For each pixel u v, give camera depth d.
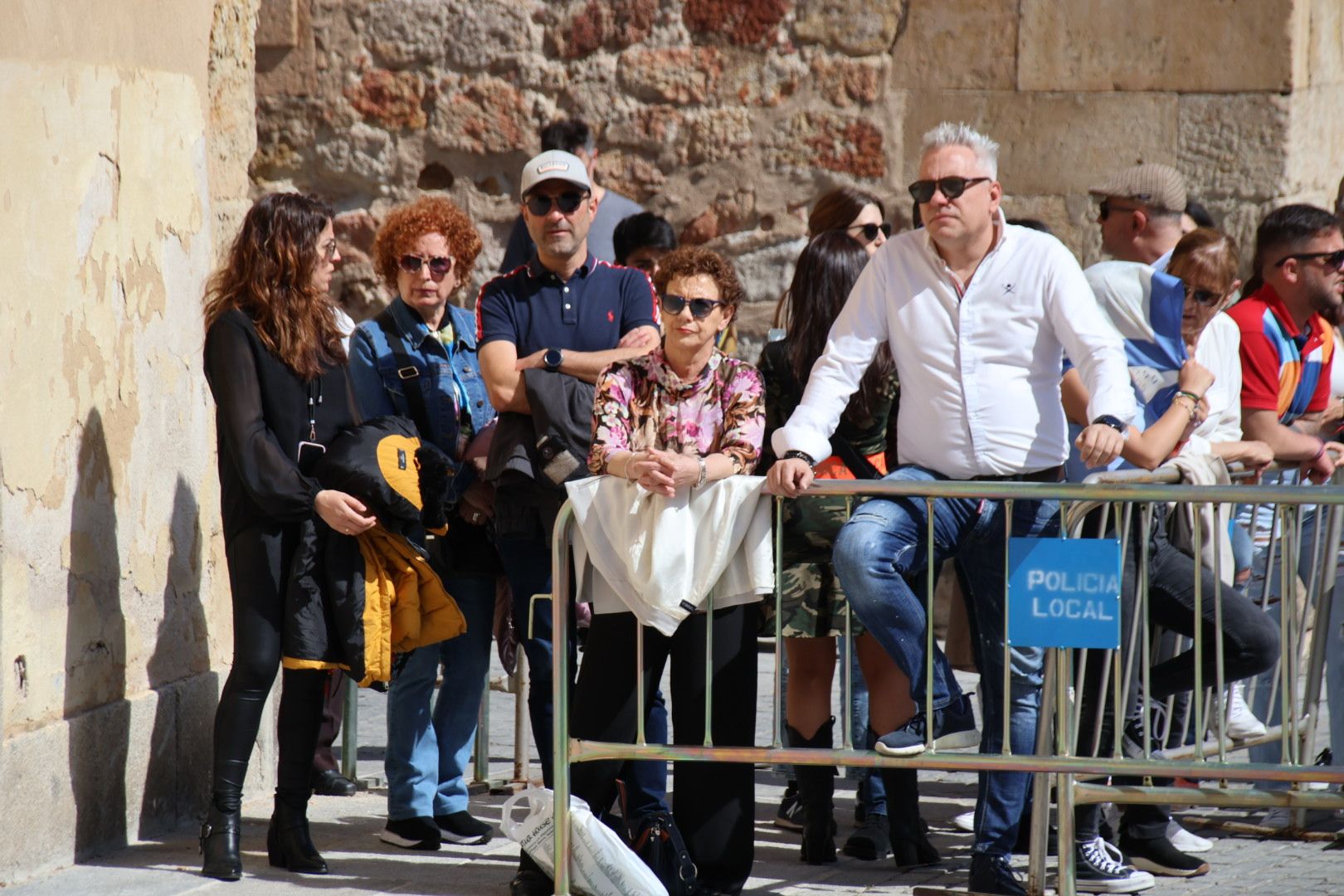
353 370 12.44
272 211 11.29
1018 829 11.26
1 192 10.58
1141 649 10.67
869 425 11.62
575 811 10.31
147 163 12.41
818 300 11.63
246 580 11.28
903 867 11.66
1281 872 11.48
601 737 10.44
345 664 11.27
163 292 12.65
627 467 10.12
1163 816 11.47
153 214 12.50
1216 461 10.97
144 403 12.36
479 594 12.45
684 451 10.48
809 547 11.41
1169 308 11.84
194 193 13.18
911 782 11.68
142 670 12.33
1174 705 11.46
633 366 10.74
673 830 10.59
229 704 11.22
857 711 13.03
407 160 21.50
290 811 11.41
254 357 11.17
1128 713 10.89
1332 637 11.70
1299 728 11.30
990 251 10.42
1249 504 11.03
